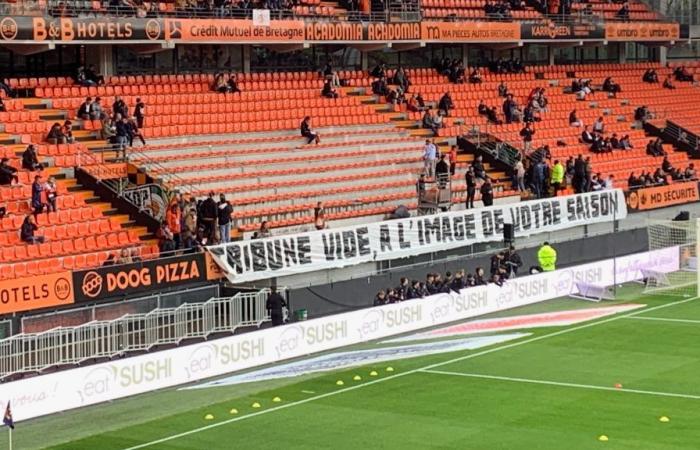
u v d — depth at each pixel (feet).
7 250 138.31
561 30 235.61
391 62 222.28
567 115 227.40
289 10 195.00
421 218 166.50
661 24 256.32
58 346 123.85
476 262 169.68
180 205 150.30
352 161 187.73
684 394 111.14
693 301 158.92
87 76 176.14
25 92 168.76
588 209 189.98
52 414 107.45
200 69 194.70
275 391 115.03
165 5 184.34
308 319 142.20
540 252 166.81
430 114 202.69
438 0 226.58
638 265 173.78
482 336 139.23
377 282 158.51
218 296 146.41
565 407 107.24
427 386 116.16
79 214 150.00
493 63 232.73
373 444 96.68
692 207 213.66
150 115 174.70
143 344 131.54
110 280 135.85
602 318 148.56
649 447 94.02
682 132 234.79
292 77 201.46
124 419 105.70
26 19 162.09
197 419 105.29
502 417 104.27
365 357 129.39
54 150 157.89
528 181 197.67
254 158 177.68
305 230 167.63
